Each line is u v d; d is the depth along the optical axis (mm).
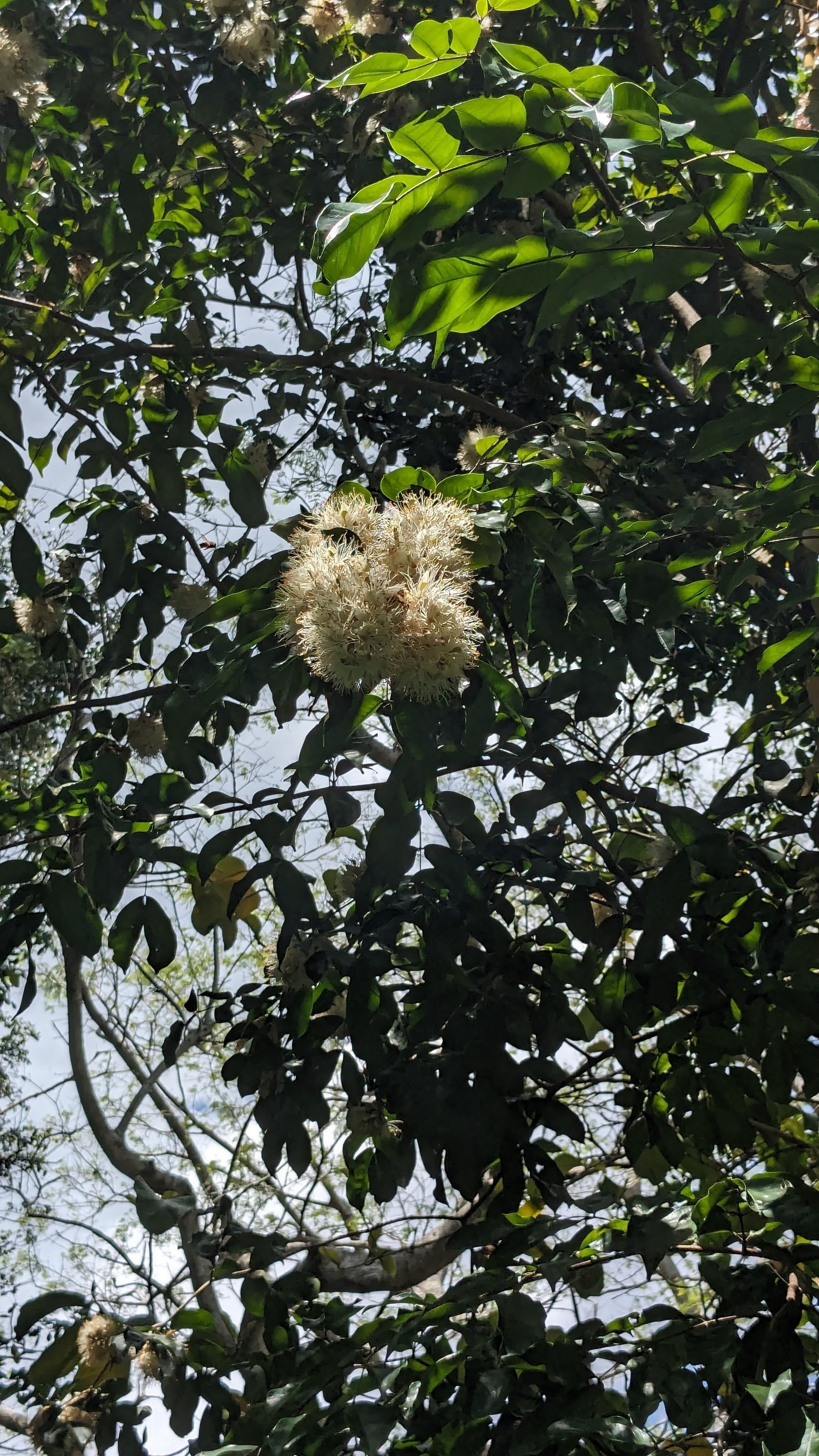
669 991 2158
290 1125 2180
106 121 3207
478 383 3596
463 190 1097
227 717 2164
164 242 3371
